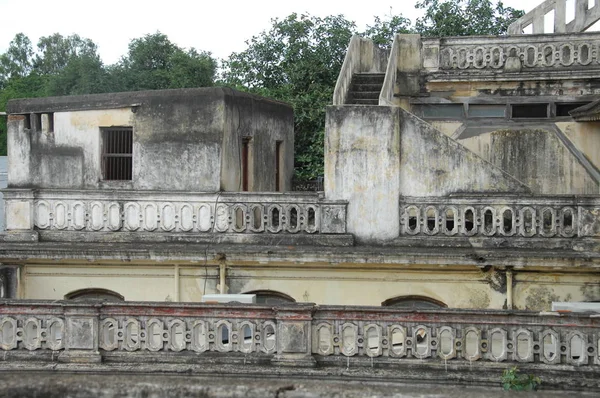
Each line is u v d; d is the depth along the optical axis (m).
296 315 10.82
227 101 15.70
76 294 15.66
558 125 18.47
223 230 15.16
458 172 14.59
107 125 15.89
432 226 15.19
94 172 15.93
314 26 27.08
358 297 14.84
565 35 18.08
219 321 11.02
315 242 14.80
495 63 18.50
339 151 14.80
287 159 20.38
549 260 13.80
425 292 14.65
